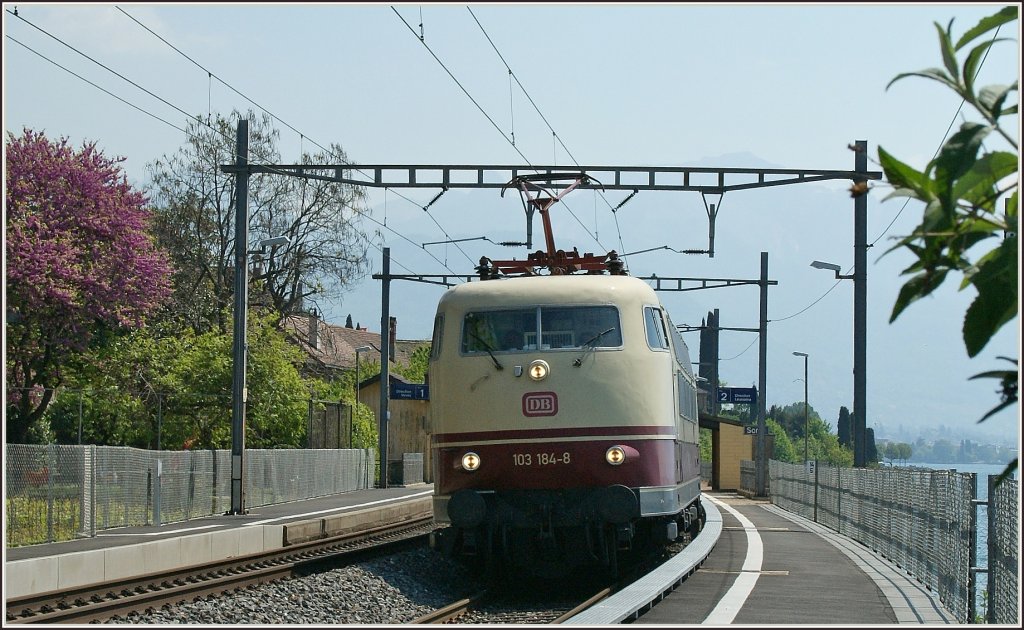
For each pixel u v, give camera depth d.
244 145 41.12
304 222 73.19
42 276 48.72
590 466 22.09
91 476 31.50
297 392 59.81
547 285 23.17
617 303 22.88
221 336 58.84
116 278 52.44
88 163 53.09
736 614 17.06
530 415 22.28
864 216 40.12
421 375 100.62
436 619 18.03
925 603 18.39
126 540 29.95
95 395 54.25
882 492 27.45
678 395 24.47
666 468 22.62
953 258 4.17
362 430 75.31
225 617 18.91
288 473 51.78
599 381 22.34
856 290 40.06
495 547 23.48
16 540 28.06
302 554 29.73
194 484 40.38
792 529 37.47
